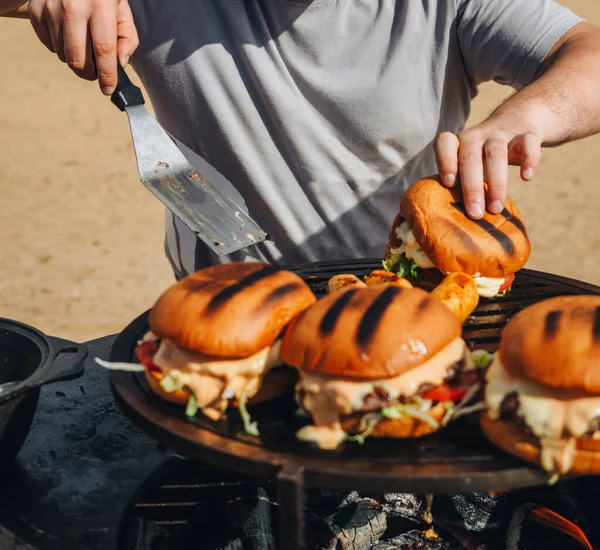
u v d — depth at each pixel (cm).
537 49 90
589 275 193
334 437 59
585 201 240
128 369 64
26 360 75
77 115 314
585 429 55
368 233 99
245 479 77
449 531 77
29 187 253
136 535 70
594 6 413
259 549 72
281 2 90
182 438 59
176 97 95
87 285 195
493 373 59
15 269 203
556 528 75
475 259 74
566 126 81
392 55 92
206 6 93
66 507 68
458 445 59
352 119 93
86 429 77
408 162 97
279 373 64
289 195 96
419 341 59
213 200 76
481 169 76
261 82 92
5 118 310
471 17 92
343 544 73
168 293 64
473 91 101
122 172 265
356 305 61
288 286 64
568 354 55
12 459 71
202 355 61
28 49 389
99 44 75
